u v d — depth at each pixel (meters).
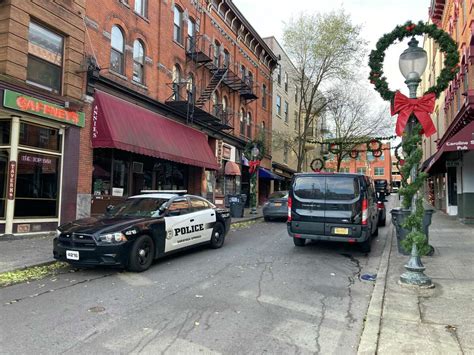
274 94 33.50
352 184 9.35
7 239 10.51
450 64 6.73
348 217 9.23
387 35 7.20
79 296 6.03
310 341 4.43
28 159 11.30
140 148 14.12
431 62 31.91
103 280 7.01
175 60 18.64
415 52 6.78
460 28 16.77
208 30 21.97
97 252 7.13
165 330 4.68
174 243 8.67
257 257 9.27
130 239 7.43
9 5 10.51
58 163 12.21
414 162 6.60
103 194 14.23
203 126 20.73
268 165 31.81
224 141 24.12
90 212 13.23
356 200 9.25
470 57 12.99
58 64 12.28
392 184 82.62
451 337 4.33
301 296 6.18
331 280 7.21
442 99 23.73
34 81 11.44
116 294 6.14
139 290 6.39
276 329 4.77
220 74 22.17
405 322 4.81
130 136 13.85
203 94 20.72
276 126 33.97
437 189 27.78
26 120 11.09
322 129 40.16
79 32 12.80
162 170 18.39
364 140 32.69
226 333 4.62
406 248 6.53
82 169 12.85
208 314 5.26
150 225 7.94
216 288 6.55
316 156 49.16
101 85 13.77
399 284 6.43
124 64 15.11
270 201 18.36
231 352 4.11
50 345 4.23
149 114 16.19
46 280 7.00
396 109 6.82
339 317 5.24
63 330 4.64
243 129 27.28
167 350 4.13
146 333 4.58
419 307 5.35
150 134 15.19
